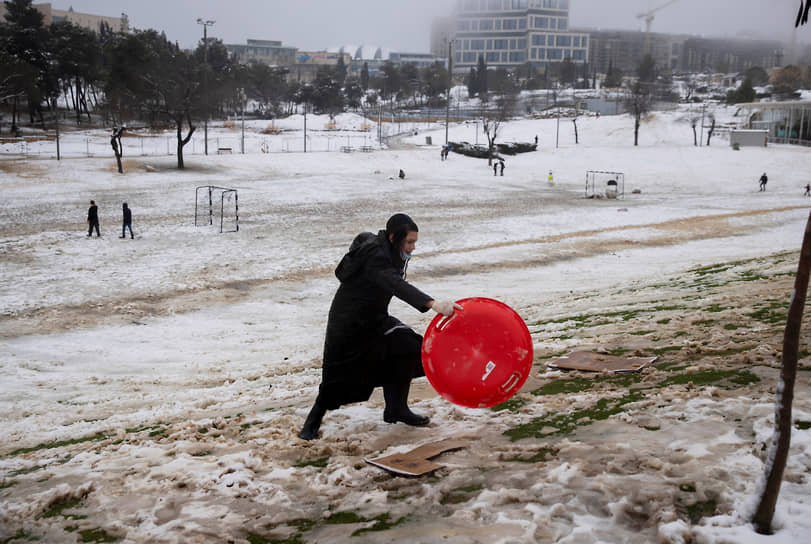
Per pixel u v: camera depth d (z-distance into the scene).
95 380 9.63
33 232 29.14
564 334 8.85
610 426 3.79
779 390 2.34
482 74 199.88
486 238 30.27
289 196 46.09
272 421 4.89
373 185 55.44
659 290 14.42
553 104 163.38
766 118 93.44
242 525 2.91
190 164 64.44
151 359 11.58
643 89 120.69
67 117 112.50
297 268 22.72
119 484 3.61
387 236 3.88
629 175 68.88
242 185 51.88
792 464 2.91
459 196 49.31
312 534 2.76
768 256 20.38
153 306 17.06
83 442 5.36
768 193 54.88
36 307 16.50
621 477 2.94
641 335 7.62
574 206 44.28
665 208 43.47
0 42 104.38
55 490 3.50
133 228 31.02
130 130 101.06
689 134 104.38
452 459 3.57
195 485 3.46
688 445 3.31
